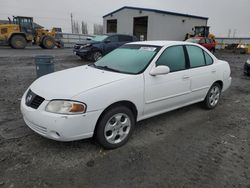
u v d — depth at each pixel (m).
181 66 4.33
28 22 21.83
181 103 4.44
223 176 2.88
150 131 4.08
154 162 3.12
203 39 22.08
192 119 4.71
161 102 3.98
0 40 20.23
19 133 3.80
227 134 4.08
